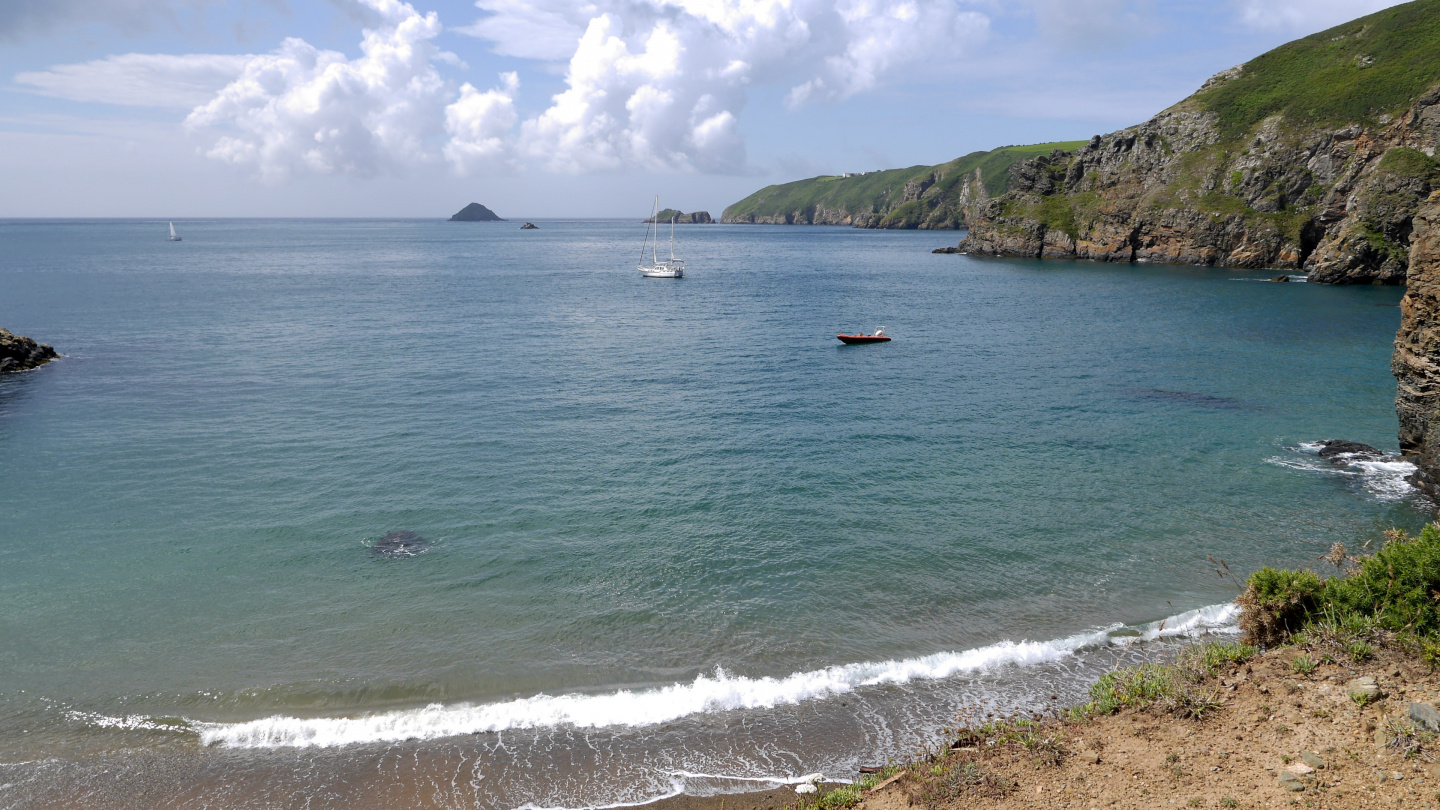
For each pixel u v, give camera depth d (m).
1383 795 8.17
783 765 13.25
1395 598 11.60
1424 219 28.02
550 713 15.12
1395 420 38.22
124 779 13.34
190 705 15.58
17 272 125.38
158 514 25.67
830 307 88.75
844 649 17.55
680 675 16.58
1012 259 166.50
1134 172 152.12
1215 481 29.16
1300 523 25.00
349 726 14.76
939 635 18.16
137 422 36.78
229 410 39.19
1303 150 127.19
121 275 122.50
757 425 37.22
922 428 36.72
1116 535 24.03
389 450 32.72
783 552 22.84
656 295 102.56
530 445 33.62
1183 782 9.13
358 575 21.39
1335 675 10.58
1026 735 11.26
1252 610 13.20
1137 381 47.69
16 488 27.95
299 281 116.94
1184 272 126.75
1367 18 145.50
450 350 57.97
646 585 20.80
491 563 22.12
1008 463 31.36
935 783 10.15
